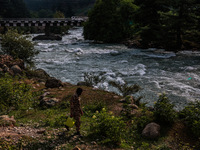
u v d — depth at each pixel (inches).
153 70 786.8
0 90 336.2
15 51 695.7
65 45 1550.2
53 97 412.8
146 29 1374.3
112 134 239.0
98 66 858.8
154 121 298.5
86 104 377.7
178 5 1230.3
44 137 231.8
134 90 449.1
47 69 807.7
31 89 464.8
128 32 1827.0
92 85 573.3
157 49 1334.9
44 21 2053.4
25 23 2089.1
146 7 1400.1
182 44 1322.6
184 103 461.1
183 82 623.5
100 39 1786.4
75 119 243.1
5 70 547.5
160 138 259.6
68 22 2224.4
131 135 265.7
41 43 1624.0
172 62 923.4
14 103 347.6
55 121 291.4
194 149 239.3
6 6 3489.2
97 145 227.5
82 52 1196.5
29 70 647.1
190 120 287.3
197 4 1225.4
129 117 320.2
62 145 218.1
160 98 320.5
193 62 909.8
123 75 717.9
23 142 208.5
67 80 661.9
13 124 260.8
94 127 259.8
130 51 1259.8
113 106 366.0
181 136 267.3
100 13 1786.4
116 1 1854.1
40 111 346.3
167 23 1279.5
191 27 1300.4
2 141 198.7
